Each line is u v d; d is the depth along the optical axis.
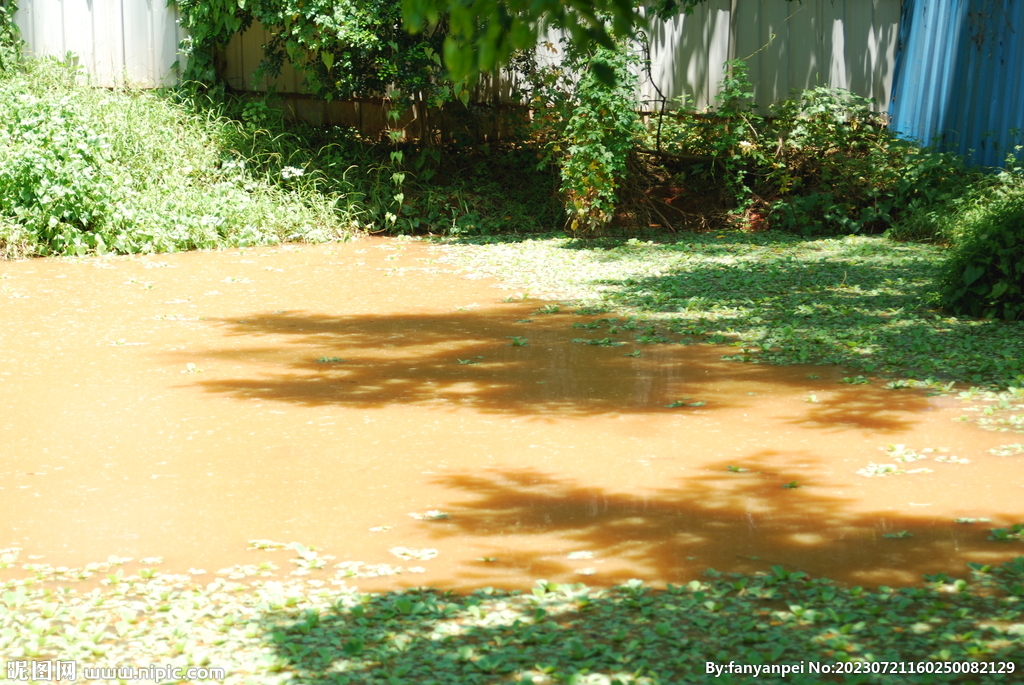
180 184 14.78
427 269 12.56
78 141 13.72
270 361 8.20
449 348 8.66
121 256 13.33
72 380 7.62
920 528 4.86
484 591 4.21
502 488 5.49
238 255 13.56
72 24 16.67
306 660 3.65
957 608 3.96
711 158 16.08
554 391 7.35
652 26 16.83
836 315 9.63
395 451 6.09
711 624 3.87
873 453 5.95
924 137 16.62
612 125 13.77
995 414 6.60
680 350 8.54
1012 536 4.72
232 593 4.27
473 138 16.73
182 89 16.50
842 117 16.69
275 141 16.05
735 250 13.63
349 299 10.75
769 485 5.48
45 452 6.07
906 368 7.79
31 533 4.92
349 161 16.31
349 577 4.42
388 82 15.55
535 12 2.54
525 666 3.58
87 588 4.33
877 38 17.44
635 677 3.46
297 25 14.83
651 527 4.94
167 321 9.62
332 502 5.31
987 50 15.26
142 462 5.91
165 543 4.80
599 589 4.25
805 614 3.90
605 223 14.38
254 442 6.26
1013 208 9.97
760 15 17.20
